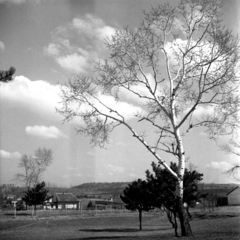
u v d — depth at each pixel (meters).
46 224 43.72
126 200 38.81
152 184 27.28
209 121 20.42
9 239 27.66
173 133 20.62
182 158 20.61
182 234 20.84
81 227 40.94
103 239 22.47
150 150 20.62
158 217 55.88
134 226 43.22
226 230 25.11
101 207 86.25
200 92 20.25
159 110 21.91
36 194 59.22
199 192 28.27
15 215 55.12
